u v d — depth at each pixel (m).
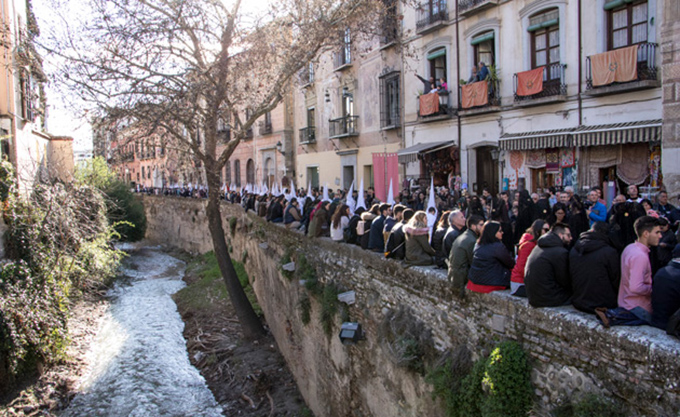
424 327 7.18
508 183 16.56
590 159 14.12
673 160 10.10
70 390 14.18
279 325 15.73
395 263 8.09
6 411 12.62
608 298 4.66
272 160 34.38
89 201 20.89
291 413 12.12
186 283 27.69
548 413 4.86
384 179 14.99
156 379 14.90
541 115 15.27
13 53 15.63
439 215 12.91
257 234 20.03
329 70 26.81
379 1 15.62
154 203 46.72
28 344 14.25
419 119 19.75
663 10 10.18
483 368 5.55
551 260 5.01
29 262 15.44
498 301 5.64
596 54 13.34
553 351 4.88
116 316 21.23
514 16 15.89
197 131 18.56
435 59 19.52
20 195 16.14
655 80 12.26
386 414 8.11
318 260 11.98
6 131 16.45
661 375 3.87
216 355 16.08
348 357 9.76
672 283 4.18
